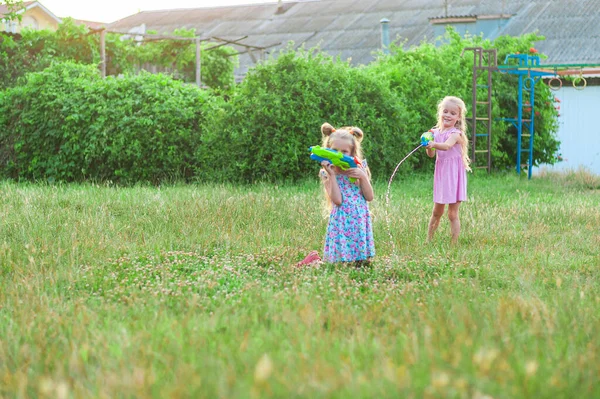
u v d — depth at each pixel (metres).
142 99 16.03
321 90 15.45
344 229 6.98
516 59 20.09
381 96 16.30
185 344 3.77
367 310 4.75
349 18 35.72
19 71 22.11
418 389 2.74
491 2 31.02
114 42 25.14
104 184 15.32
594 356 3.43
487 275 6.36
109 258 7.04
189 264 6.94
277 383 2.83
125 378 3.02
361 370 3.16
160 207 10.40
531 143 18.72
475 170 18.05
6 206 10.16
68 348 3.85
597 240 8.45
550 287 5.84
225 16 41.22
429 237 8.70
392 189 14.28
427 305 4.78
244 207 10.38
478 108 18.95
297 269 6.52
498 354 3.20
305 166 15.23
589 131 23.94
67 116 16.22
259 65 15.88
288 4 40.47
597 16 26.97
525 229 9.22
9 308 4.98
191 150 15.93
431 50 19.67
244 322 4.34
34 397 3.23
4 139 17.22
